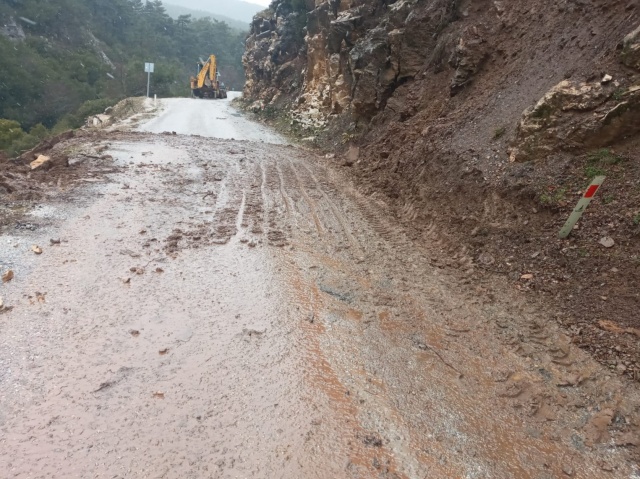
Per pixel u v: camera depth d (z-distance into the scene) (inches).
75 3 2755.9
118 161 452.1
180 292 209.8
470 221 269.0
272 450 127.9
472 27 422.0
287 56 1154.7
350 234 289.9
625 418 140.6
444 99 439.5
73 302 194.5
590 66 267.7
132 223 287.6
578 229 218.2
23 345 165.3
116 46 2903.5
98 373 154.6
